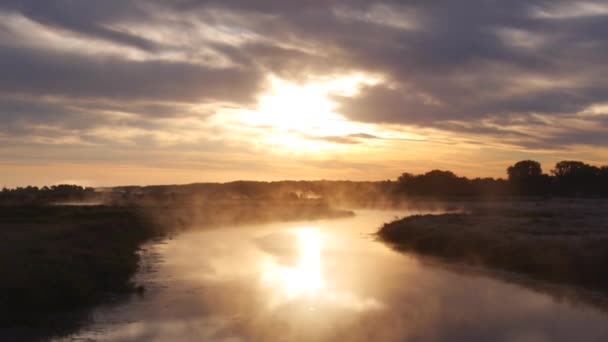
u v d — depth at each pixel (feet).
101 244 107.45
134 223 171.73
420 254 122.21
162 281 83.82
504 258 103.65
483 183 564.71
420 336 56.13
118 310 65.36
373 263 107.24
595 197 441.27
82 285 67.92
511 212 236.63
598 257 88.28
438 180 578.25
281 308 67.51
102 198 465.47
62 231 124.57
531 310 66.95
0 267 66.03
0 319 57.82
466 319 62.90
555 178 489.26
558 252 96.63
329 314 64.80
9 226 146.82
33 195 453.99
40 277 65.16
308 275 91.50
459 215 218.38
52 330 56.75
